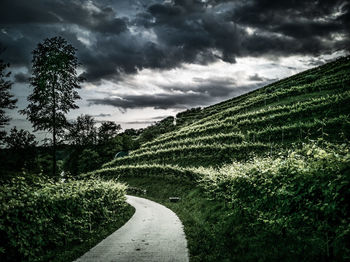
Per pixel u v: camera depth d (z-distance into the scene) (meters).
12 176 6.58
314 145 5.23
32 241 5.69
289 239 5.18
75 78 21.11
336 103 31.44
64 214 7.09
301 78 77.06
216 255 5.74
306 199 4.62
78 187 8.73
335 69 62.88
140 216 13.41
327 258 3.95
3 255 4.98
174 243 7.35
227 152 31.30
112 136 77.25
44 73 19.84
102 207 10.09
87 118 71.94
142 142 90.94
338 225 3.94
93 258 6.05
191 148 36.41
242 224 7.40
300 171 4.98
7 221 5.14
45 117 19.95
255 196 7.04
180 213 13.67
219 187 11.08
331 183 4.05
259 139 32.88
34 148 16.62
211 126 48.75
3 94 16.50
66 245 7.01
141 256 6.15
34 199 5.98
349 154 4.15
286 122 34.62
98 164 62.22
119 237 8.31
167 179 29.50
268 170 6.45
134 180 36.06
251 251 5.51
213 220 9.45
